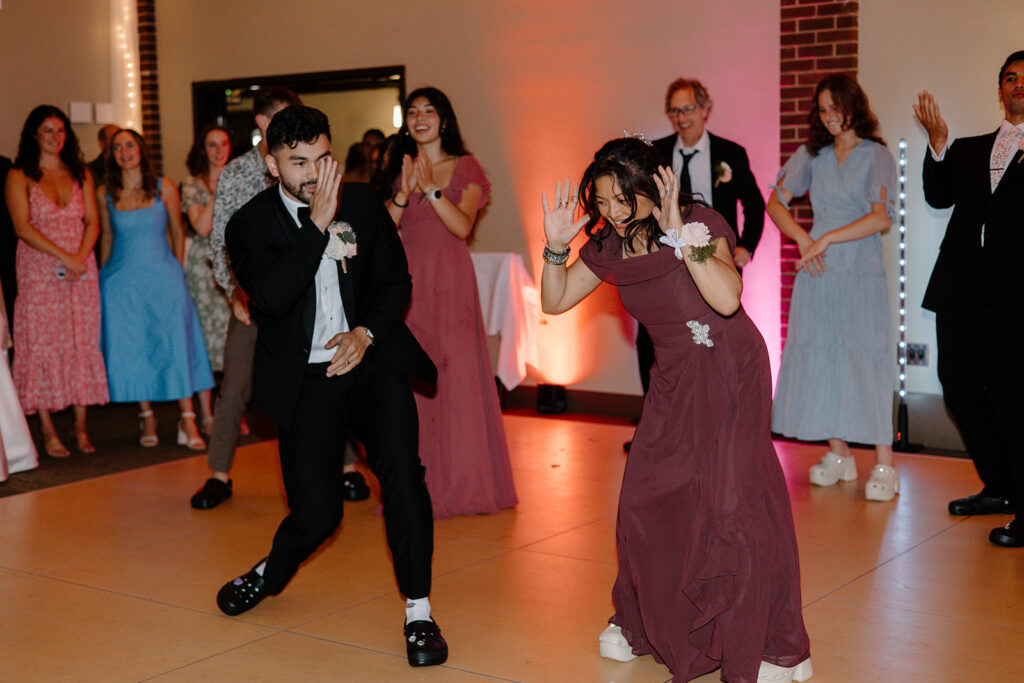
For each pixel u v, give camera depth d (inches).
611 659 117.6
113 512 184.2
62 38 323.0
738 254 211.2
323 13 307.6
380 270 121.0
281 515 181.6
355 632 127.5
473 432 175.8
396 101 305.4
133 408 296.7
